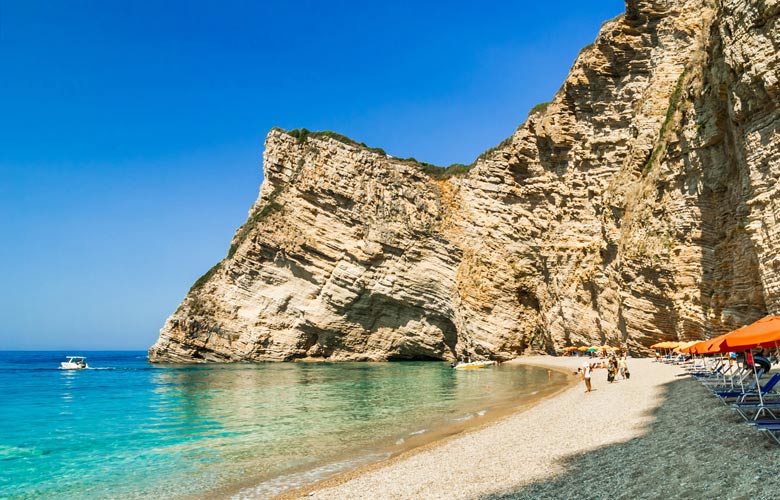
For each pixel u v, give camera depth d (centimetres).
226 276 7819
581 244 5584
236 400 3297
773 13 2675
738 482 804
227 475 1458
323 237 7325
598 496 898
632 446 1245
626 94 5450
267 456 1678
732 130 3153
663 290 4009
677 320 3859
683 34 5019
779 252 2569
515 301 6359
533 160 6309
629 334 4412
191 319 7844
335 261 7325
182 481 1421
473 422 2084
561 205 6012
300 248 7356
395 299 7150
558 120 5978
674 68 4962
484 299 6388
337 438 1931
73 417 2752
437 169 7438
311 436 2002
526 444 1482
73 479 1506
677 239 3891
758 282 3023
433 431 1955
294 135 8181
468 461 1354
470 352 6512
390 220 7119
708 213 3700
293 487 1283
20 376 6600
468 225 6762
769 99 2709
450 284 6888
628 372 3020
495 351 6253
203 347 7812
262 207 8262
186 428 2314
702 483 841
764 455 922
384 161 7344
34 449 1934
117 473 1556
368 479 1276
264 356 7512
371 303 7312
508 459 1318
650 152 4766
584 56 5797
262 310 7550
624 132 5419
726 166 3500
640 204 4416
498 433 1728
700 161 3722
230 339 7631
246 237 7781
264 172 8431
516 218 6462
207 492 1298
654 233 4119
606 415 1789
